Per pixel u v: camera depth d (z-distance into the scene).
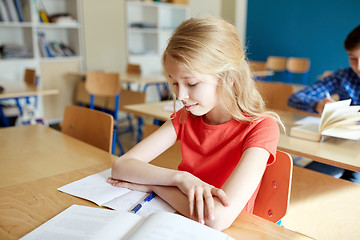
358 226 1.08
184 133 1.06
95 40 4.59
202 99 0.84
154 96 5.46
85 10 4.41
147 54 5.25
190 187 0.77
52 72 4.28
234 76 0.88
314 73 6.00
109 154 1.20
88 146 1.29
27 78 3.37
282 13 6.25
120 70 4.96
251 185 0.76
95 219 0.69
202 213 0.70
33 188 0.89
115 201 0.80
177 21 5.82
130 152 1.00
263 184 0.97
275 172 0.94
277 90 2.30
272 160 0.88
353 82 1.90
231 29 0.88
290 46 6.27
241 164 0.81
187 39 0.81
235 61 0.86
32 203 0.80
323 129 1.32
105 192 0.86
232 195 0.73
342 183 1.13
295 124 1.61
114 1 4.69
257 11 6.62
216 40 0.82
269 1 6.39
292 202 1.28
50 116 4.38
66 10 4.52
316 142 1.33
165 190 0.82
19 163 1.11
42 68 4.18
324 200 1.18
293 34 6.17
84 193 0.85
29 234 0.65
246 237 0.67
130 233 0.63
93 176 0.97
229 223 0.70
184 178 0.81
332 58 5.71
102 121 1.35
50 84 4.29
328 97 1.77
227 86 0.87
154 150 1.03
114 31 4.77
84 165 1.08
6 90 2.74
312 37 5.91
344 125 1.30
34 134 1.46
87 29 4.48
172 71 0.83
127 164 0.93
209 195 0.74
